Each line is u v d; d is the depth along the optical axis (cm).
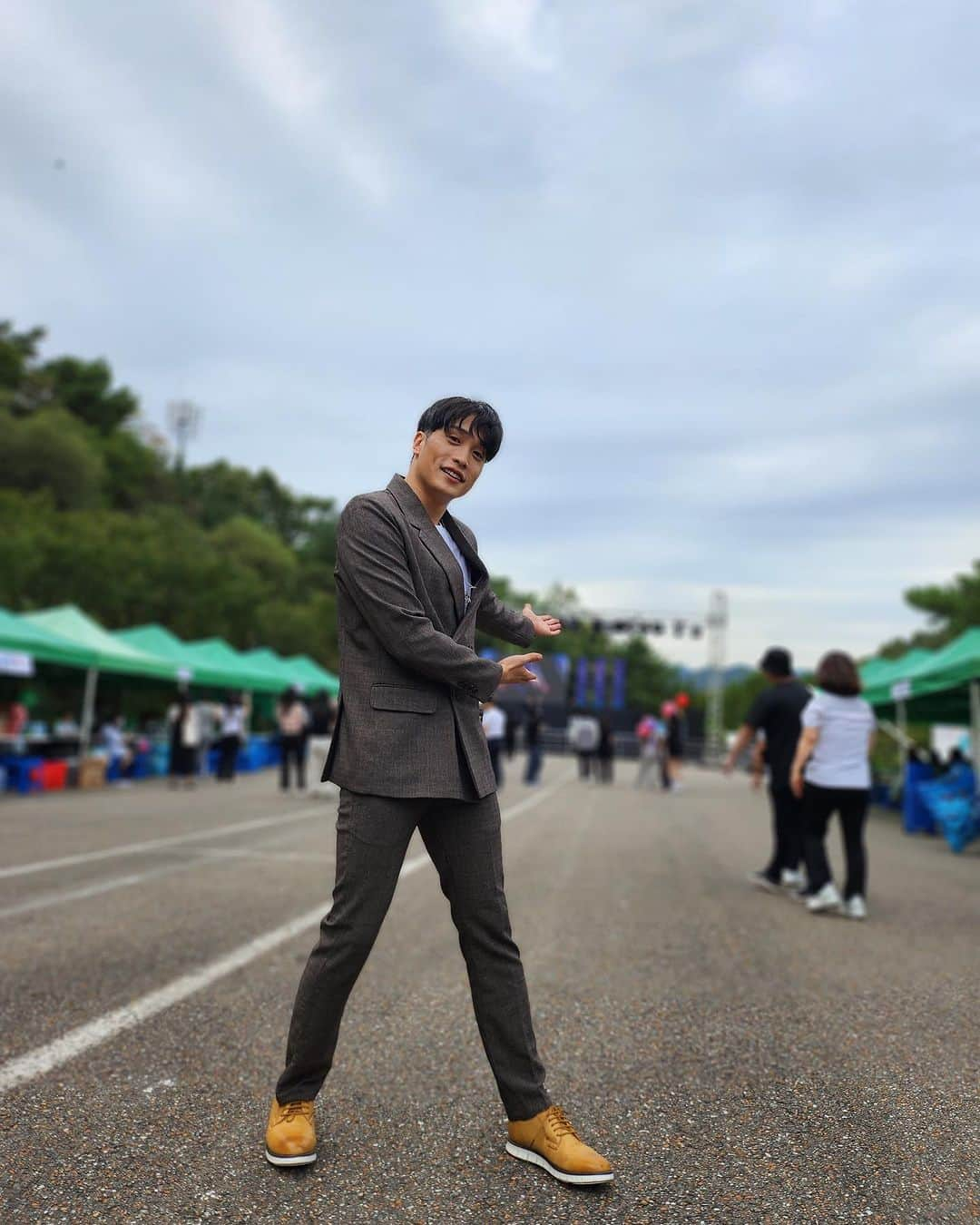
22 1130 247
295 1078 239
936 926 566
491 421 248
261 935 491
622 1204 216
